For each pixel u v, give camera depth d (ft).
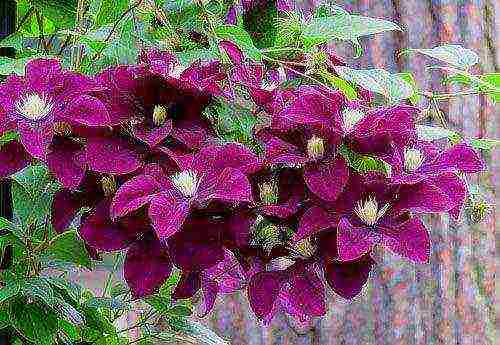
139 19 3.81
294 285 3.03
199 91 3.01
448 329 10.36
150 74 3.00
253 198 2.95
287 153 2.98
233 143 2.92
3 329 3.67
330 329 10.23
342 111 3.05
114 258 4.29
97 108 2.87
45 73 2.97
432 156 3.15
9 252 3.62
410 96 3.52
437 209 2.93
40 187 3.37
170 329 4.28
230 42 3.37
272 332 10.08
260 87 3.26
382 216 2.96
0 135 2.87
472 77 3.81
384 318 10.31
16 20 3.97
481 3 9.78
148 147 2.95
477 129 9.89
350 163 3.01
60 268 3.78
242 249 3.04
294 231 3.01
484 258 10.34
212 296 3.21
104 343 3.96
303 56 3.89
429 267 10.32
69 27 3.89
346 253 2.82
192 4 3.82
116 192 2.80
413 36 9.71
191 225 2.89
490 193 10.05
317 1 6.96
